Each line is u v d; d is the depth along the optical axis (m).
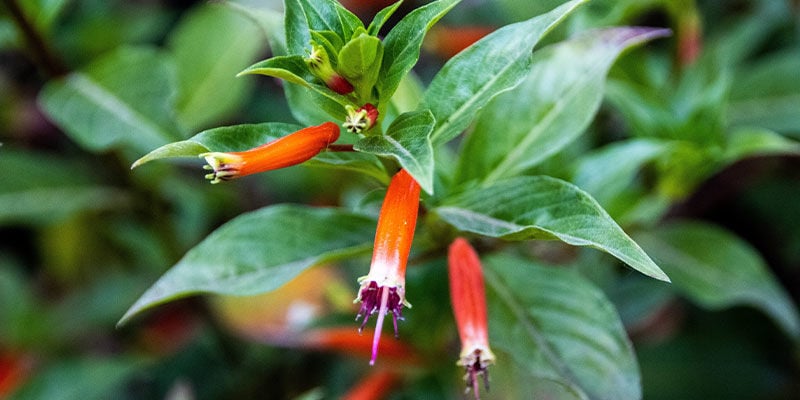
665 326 0.61
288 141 0.41
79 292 0.69
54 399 0.57
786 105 0.56
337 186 0.64
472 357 0.43
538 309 0.46
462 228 0.43
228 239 0.46
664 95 0.55
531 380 0.49
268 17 0.46
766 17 0.62
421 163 0.40
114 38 0.71
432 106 0.43
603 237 0.41
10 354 0.65
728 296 0.51
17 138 0.75
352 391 0.52
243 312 0.55
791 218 0.61
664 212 0.55
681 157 0.52
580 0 0.42
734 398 0.57
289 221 0.46
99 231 0.70
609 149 0.49
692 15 0.55
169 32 0.76
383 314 0.41
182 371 0.64
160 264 0.67
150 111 0.54
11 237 0.76
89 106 0.54
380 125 0.43
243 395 0.61
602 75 0.46
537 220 0.43
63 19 0.74
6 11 0.53
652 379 0.58
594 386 0.45
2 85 0.76
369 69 0.42
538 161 0.46
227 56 0.60
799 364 0.58
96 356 0.67
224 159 0.41
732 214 0.63
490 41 0.43
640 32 0.46
